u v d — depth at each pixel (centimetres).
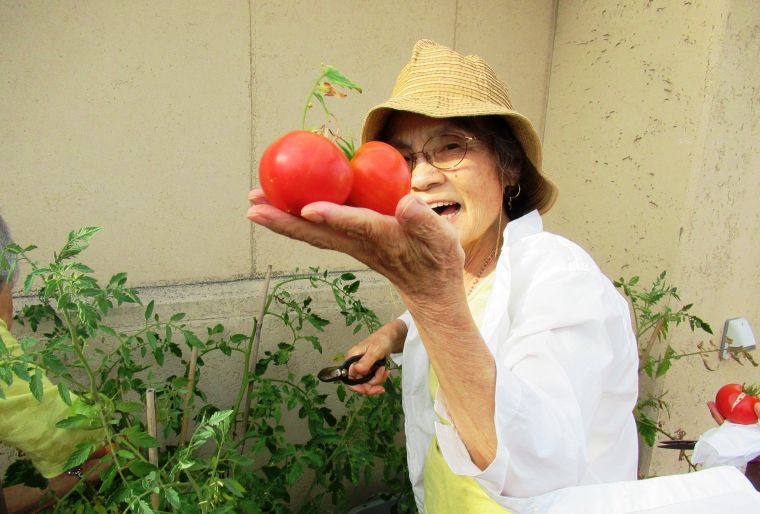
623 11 266
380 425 229
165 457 204
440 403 106
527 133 140
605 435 125
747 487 111
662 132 257
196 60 219
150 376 190
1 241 157
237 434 239
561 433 99
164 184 224
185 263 235
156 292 230
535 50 301
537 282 120
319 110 247
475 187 140
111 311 218
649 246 268
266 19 228
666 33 250
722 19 231
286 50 234
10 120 196
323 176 77
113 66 207
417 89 140
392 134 149
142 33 209
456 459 102
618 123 275
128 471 180
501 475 97
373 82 257
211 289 239
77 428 151
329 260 266
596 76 283
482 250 158
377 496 264
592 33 282
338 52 245
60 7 195
